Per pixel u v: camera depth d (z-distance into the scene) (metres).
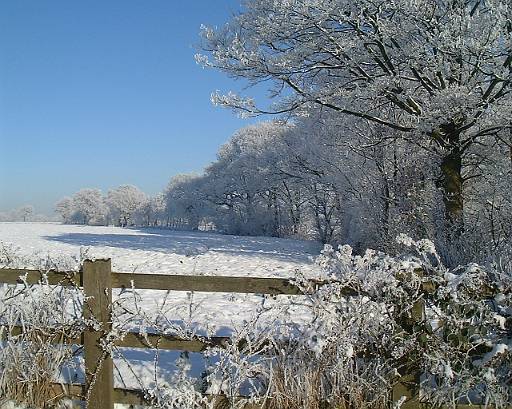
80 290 4.78
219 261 18.64
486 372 4.32
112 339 4.61
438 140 14.55
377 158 19.25
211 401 4.40
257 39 14.82
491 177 16.39
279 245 32.38
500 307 4.46
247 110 15.60
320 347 4.31
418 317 4.39
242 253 22.88
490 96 13.79
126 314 5.02
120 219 94.12
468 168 18.31
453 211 14.61
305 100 15.47
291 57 14.59
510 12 12.24
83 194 94.56
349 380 4.41
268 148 49.44
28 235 34.09
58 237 32.06
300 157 36.78
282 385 4.46
